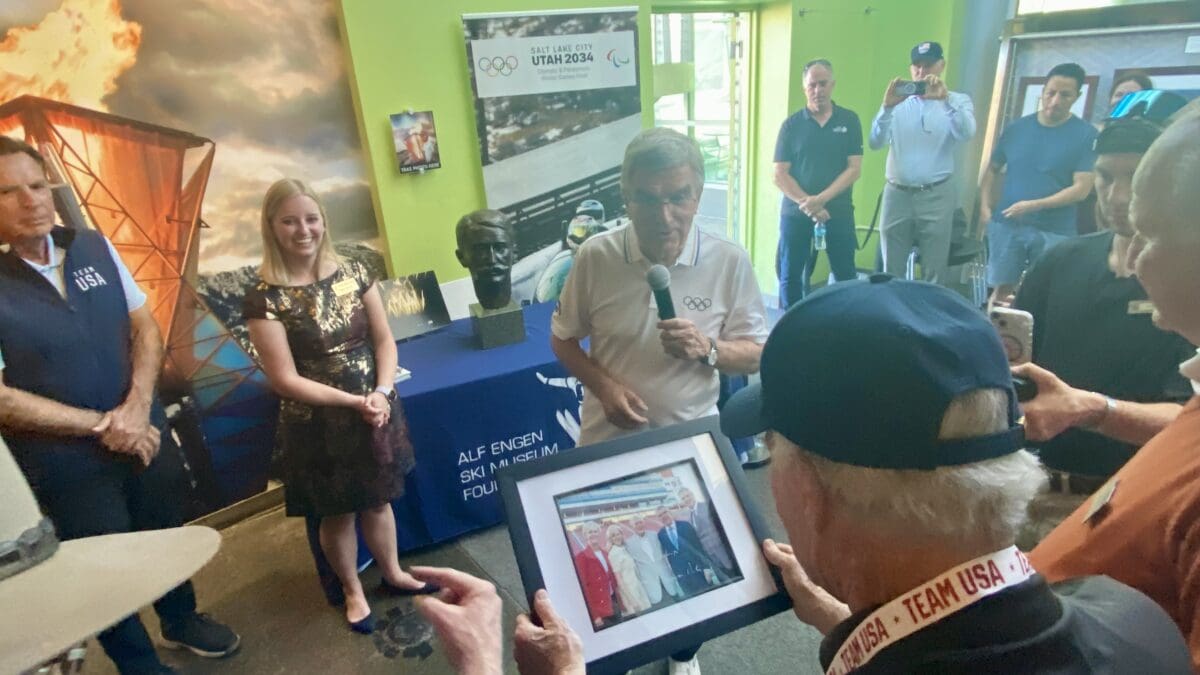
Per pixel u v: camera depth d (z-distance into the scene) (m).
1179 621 0.64
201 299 2.63
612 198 3.40
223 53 2.51
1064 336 1.32
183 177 2.52
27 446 1.55
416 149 2.88
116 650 1.79
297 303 1.77
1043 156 3.34
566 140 3.20
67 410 1.59
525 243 3.26
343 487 1.90
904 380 0.50
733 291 1.44
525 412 2.45
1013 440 0.52
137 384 1.77
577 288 1.46
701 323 1.42
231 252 2.67
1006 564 0.51
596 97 3.21
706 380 1.44
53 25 2.19
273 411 2.87
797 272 4.09
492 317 2.55
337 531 2.04
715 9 4.07
